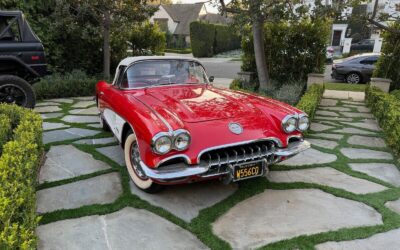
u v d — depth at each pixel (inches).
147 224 107.3
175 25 1696.6
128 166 133.8
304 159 166.9
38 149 144.3
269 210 117.0
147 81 160.9
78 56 395.2
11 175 93.4
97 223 107.0
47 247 94.9
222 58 1139.9
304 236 101.5
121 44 424.5
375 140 205.0
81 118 241.9
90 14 358.0
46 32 363.9
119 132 143.4
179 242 98.7
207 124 117.6
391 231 105.3
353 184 139.2
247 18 271.7
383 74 350.0
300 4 289.4
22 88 240.5
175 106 129.9
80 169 147.9
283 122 126.5
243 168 115.0
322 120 256.5
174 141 106.4
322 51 336.5
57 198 121.8
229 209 117.1
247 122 123.5
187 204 119.8
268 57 349.7
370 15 319.6
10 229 72.4
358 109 302.5
